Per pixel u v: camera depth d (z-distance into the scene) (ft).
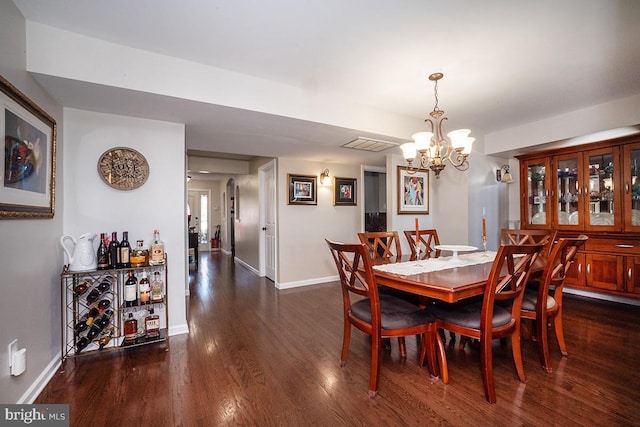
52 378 6.12
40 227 5.87
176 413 5.06
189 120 8.16
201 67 6.77
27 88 5.34
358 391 5.69
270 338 8.20
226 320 9.65
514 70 7.07
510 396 5.45
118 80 5.95
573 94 8.48
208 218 29.32
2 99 4.46
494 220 14.52
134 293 7.36
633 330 8.34
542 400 5.32
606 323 8.87
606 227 10.43
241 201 21.24
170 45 6.04
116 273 7.55
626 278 10.02
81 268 6.71
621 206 10.07
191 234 19.16
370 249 9.02
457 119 10.62
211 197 29.32
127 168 7.72
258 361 6.88
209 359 6.97
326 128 8.93
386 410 5.13
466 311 6.04
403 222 13.92
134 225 7.85
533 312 6.59
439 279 5.79
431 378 6.08
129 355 7.16
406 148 7.57
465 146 6.95
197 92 6.71
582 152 10.93
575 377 6.04
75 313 6.84
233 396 5.54
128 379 6.10
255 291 13.42
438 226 14.64
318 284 14.87
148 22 5.30
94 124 7.38
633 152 9.80
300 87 7.98
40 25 5.38
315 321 9.55
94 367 6.58
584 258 11.03
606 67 6.93
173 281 8.38
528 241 9.76
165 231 8.24
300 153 13.26
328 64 6.80
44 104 6.07
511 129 11.72
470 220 13.29
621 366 6.43
